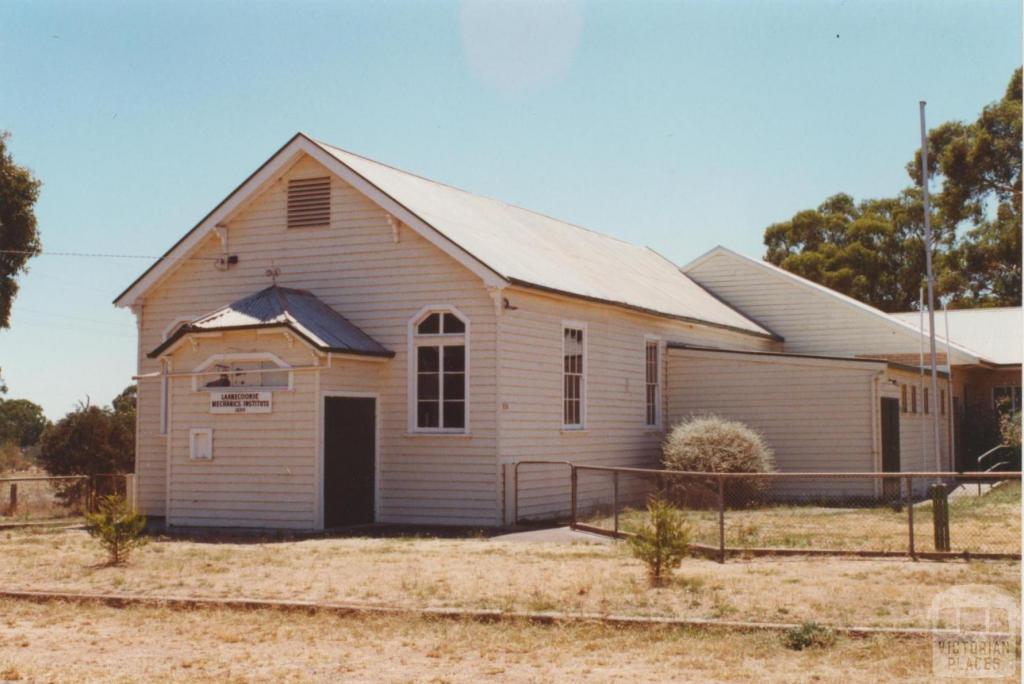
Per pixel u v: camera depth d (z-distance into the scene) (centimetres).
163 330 2420
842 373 2691
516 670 959
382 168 2458
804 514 2128
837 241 6900
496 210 2767
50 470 2986
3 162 3875
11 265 3891
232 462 2047
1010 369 3928
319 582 1376
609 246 3353
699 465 2412
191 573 1471
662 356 2841
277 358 2019
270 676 951
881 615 1122
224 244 2347
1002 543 1641
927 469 3153
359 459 2084
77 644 1091
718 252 3841
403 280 2156
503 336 2073
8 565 1567
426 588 1305
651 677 926
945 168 5772
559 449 2266
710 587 1288
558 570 1439
